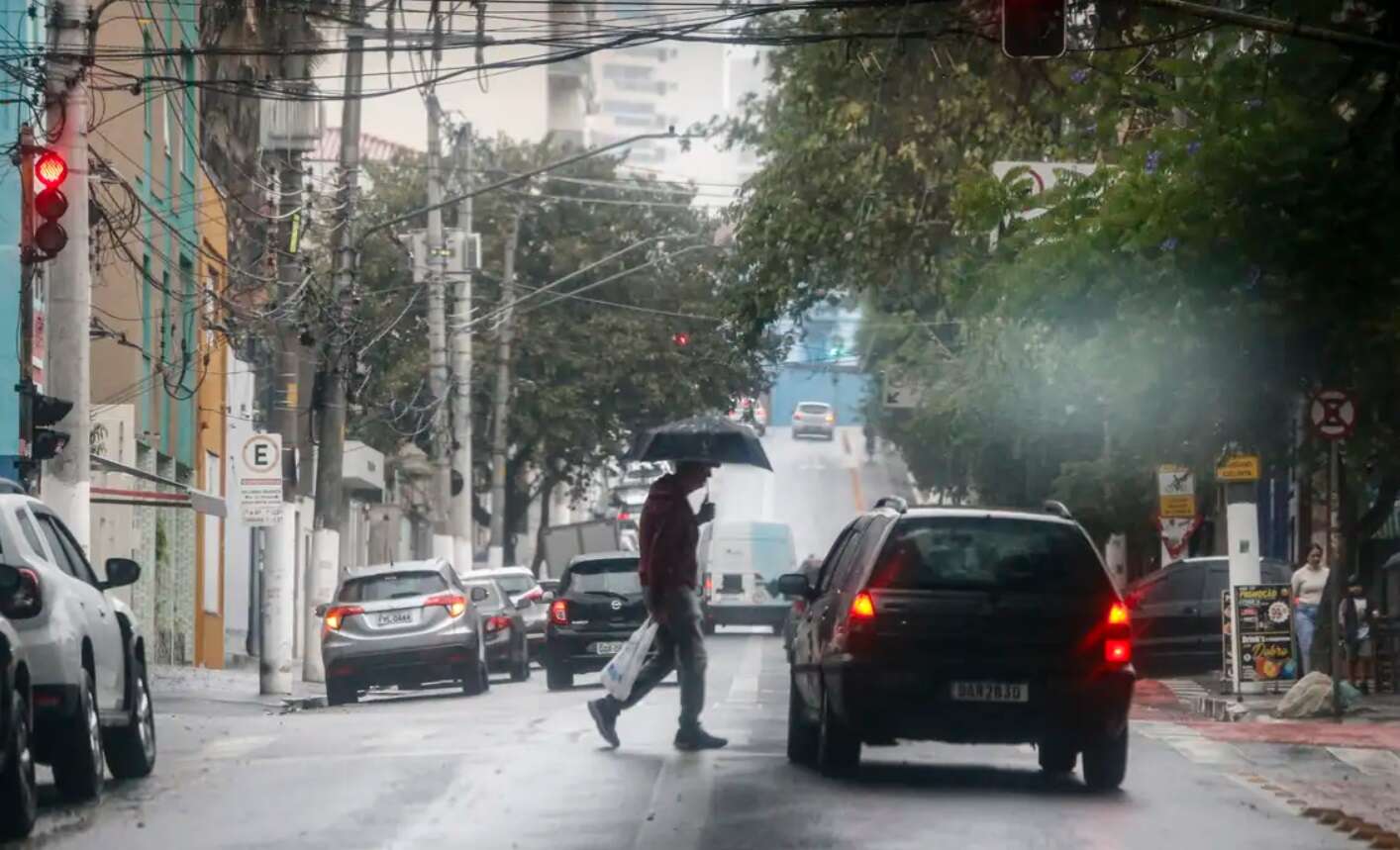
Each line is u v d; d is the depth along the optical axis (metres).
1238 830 17.58
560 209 94.25
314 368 48.66
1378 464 40.50
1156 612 50.94
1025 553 20.78
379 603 42.12
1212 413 28.66
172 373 56.59
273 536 44.16
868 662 20.31
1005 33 22.62
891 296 53.53
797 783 20.59
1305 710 34.47
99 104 51.25
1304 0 23.00
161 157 56.50
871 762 23.69
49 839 16.45
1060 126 42.19
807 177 47.50
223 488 68.75
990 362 52.84
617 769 21.52
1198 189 23.27
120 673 20.92
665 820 17.36
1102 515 57.31
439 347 65.94
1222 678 41.81
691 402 93.38
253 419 74.44
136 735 21.30
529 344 91.38
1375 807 20.67
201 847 15.88
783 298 48.66
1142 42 26.42
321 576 49.25
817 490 137.38
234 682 50.78
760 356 94.00
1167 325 24.25
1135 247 23.73
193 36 59.59
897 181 46.78
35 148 31.72
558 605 45.22
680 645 23.64
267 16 53.66
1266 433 29.38
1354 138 22.81
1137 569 72.94
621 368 91.88
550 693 43.53
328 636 42.12
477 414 91.31
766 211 47.88
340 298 48.28
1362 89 23.59
